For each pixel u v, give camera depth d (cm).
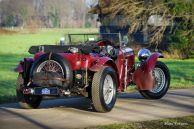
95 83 946
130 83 1155
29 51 1023
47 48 1008
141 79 1137
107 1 4906
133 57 1164
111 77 988
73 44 1085
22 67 1001
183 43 3831
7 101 1180
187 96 1244
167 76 1201
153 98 1181
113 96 995
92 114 951
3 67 2631
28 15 11775
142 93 1176
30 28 9494
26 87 977
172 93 1312
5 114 959
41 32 9294
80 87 965
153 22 4078
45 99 1189
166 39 4081
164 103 1113
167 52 3916
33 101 1025
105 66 977
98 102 947
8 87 1560
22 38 7219
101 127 796
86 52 957
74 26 12512
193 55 3841
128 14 4069
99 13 4981
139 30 4300
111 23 4866
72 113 966
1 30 9062
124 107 1046
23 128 800
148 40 4203
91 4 5097
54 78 941
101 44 1078
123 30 4716
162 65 1191
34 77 960
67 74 940
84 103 1114
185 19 3866
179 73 2116
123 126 802
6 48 5272
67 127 807
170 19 3931
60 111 995
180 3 3853
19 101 1020
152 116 918
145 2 4056
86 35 1119
